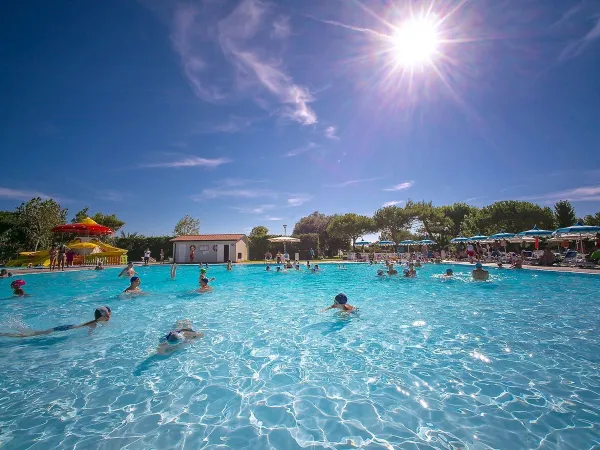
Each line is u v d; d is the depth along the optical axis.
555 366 4.12
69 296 10.61
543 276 14.58
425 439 2.67
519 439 2.64
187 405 3.31
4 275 15.91
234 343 5.35
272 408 3.23
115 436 2.79
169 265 28.91
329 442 2.65
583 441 2.59
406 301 9.14
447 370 4.07
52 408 3.29
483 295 9.98
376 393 3.51
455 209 44.62
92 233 27.62
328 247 41.78
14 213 33.16
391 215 42.34
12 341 5.55
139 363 4.50
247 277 17.80
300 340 5.48
